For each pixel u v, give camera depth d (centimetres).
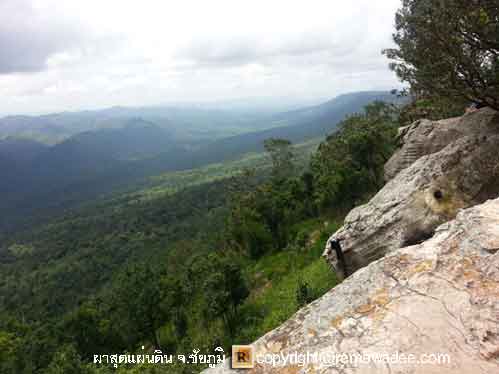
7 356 3011
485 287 335
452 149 1061
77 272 11306
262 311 2078
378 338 314
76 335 2861
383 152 2884
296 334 359
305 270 2230
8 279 12688
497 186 919
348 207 3069
